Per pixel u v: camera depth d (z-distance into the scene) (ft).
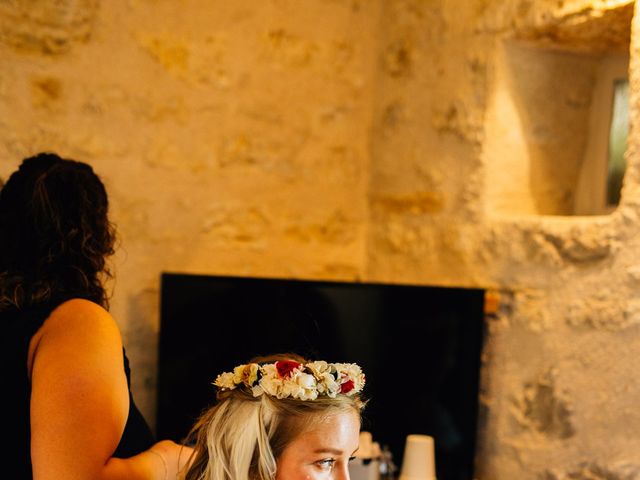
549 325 8.61
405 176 10.57
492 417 9.24
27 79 9.03
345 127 11.10
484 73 9.35
